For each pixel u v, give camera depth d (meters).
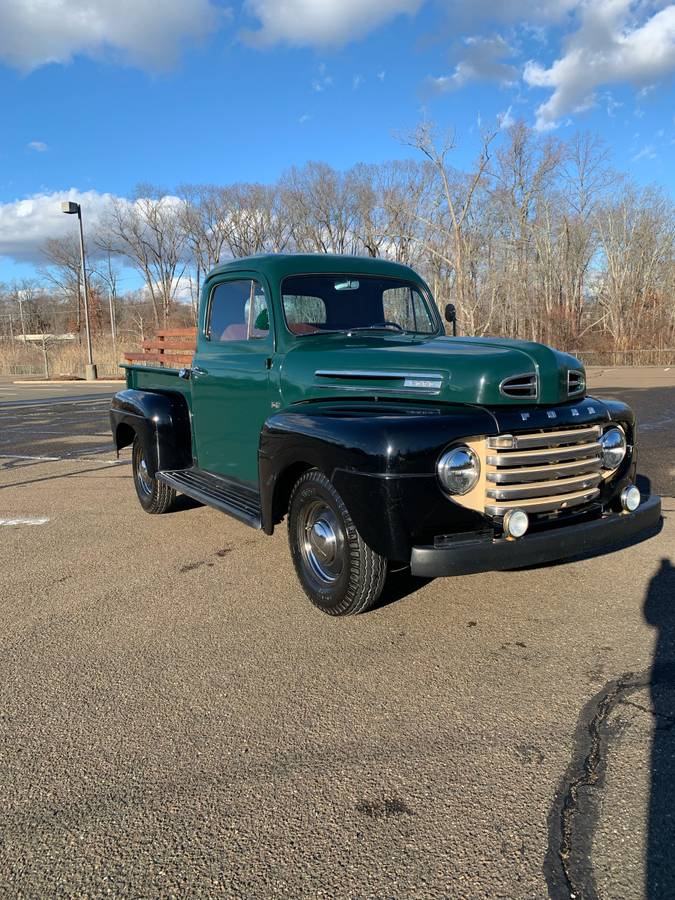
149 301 59.78
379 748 2.61
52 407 18.05
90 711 2.91
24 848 2.11
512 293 36.88
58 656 3.43
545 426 3.43
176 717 2.85
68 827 2.20
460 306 31.72
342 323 4.77
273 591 4.31
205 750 2.61
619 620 3.74
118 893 1.94
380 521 3.21
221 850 2.09
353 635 3.63
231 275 4.99
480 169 31.52
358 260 4.99
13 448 10.74
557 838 2.11
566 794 2.32
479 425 3.29
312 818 2.22
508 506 3.34
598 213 43.72
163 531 5.75
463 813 2.23
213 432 5.32
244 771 2.48
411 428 3.20
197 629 3.74
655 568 4.55
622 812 2.22
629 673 3.15
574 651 3.39
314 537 3.84
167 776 2.46
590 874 1.96
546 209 39.75
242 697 3.01
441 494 3.22
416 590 4.24
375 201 39.91
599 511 3.72
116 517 6.25
